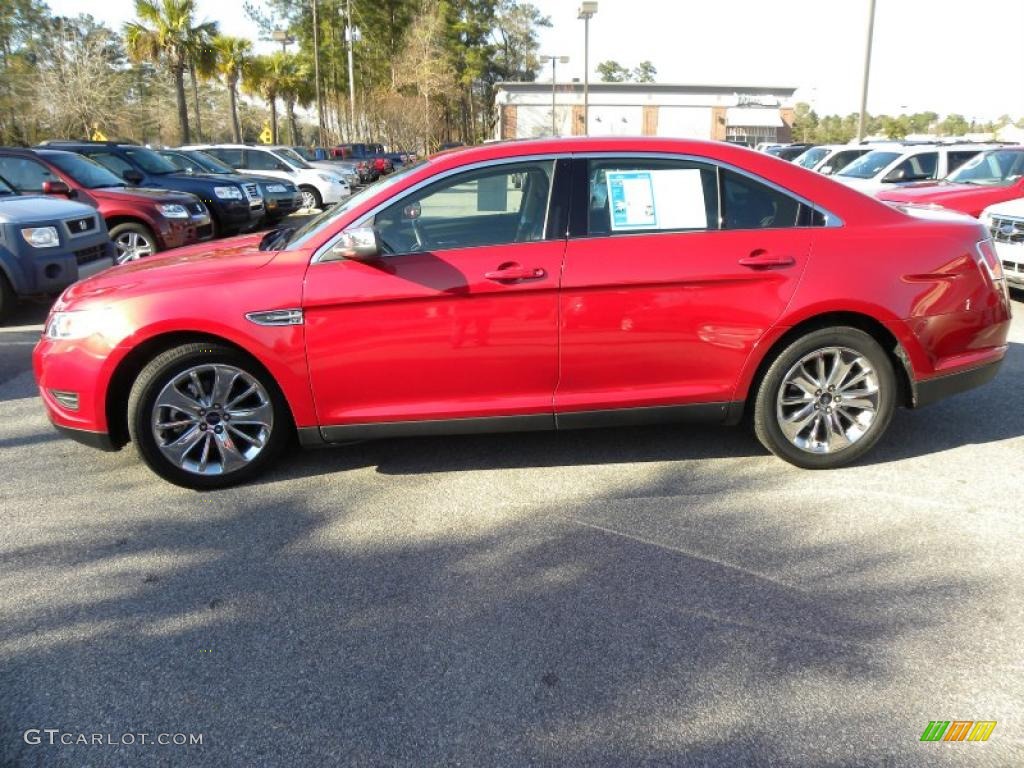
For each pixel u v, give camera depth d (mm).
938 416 4879
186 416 3867
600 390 3869
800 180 3869
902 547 3295
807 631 2748
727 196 3832
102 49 34844
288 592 3059
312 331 3682
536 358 3766
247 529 3572
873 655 2615
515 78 69375
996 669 2537
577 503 3777
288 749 2266
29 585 3137
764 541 3375
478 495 3885
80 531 3580
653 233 3777
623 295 3717
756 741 2256
